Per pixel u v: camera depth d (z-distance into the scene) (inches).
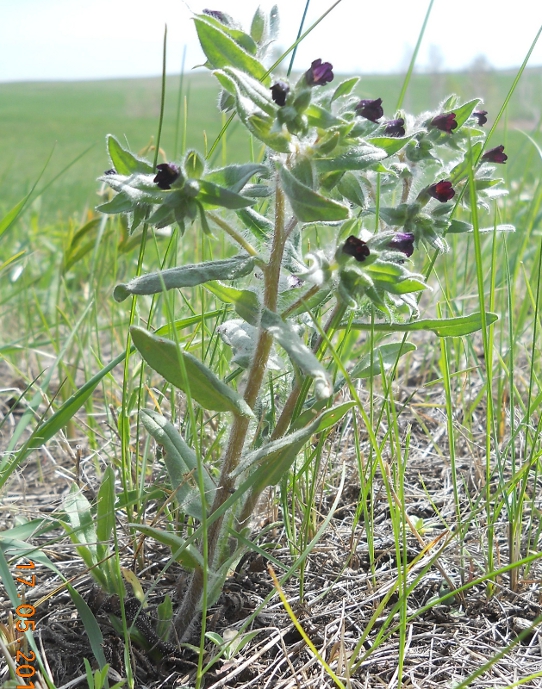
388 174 16.7
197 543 15.3
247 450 15.5
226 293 14.2
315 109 12.9
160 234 23.5
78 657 14.2
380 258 14.1
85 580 16.0
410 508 19.5
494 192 17.2
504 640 14.9
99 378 15.7
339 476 19.8
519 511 16.2
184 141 19.4
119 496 17.0
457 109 17.0
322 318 20.1
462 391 21.9
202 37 13.4
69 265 29.5
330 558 17.3
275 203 13.9
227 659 14.1
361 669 14.0
